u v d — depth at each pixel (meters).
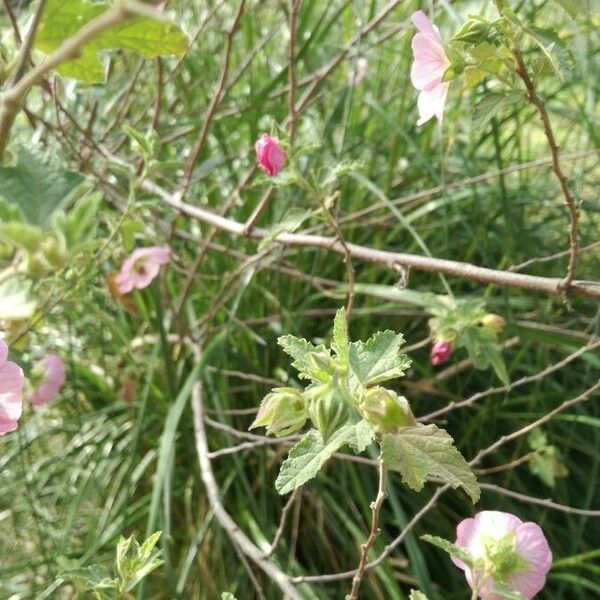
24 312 0.20
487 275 0.40
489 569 0.26
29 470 0.62
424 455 0.23
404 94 0.67
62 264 0.21
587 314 0.67
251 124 0.66
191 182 0.59
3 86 0.24
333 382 0.23
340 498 0.59
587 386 0.64
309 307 0.66
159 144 0.53
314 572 0.56
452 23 0.65
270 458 0.60
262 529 0.54
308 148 0.40
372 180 0.72
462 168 0.71
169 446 0.48
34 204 0.21
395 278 0.66
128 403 0.61
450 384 0.65
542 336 0.54
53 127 0.57
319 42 0.69
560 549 0.58
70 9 0.20
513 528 0.27
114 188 0.66
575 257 0.36
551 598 0.55
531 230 0.71
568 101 0.78
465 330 0.48
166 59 0.69
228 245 0.66
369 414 0.22
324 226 0.62
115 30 0.21
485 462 0.61
